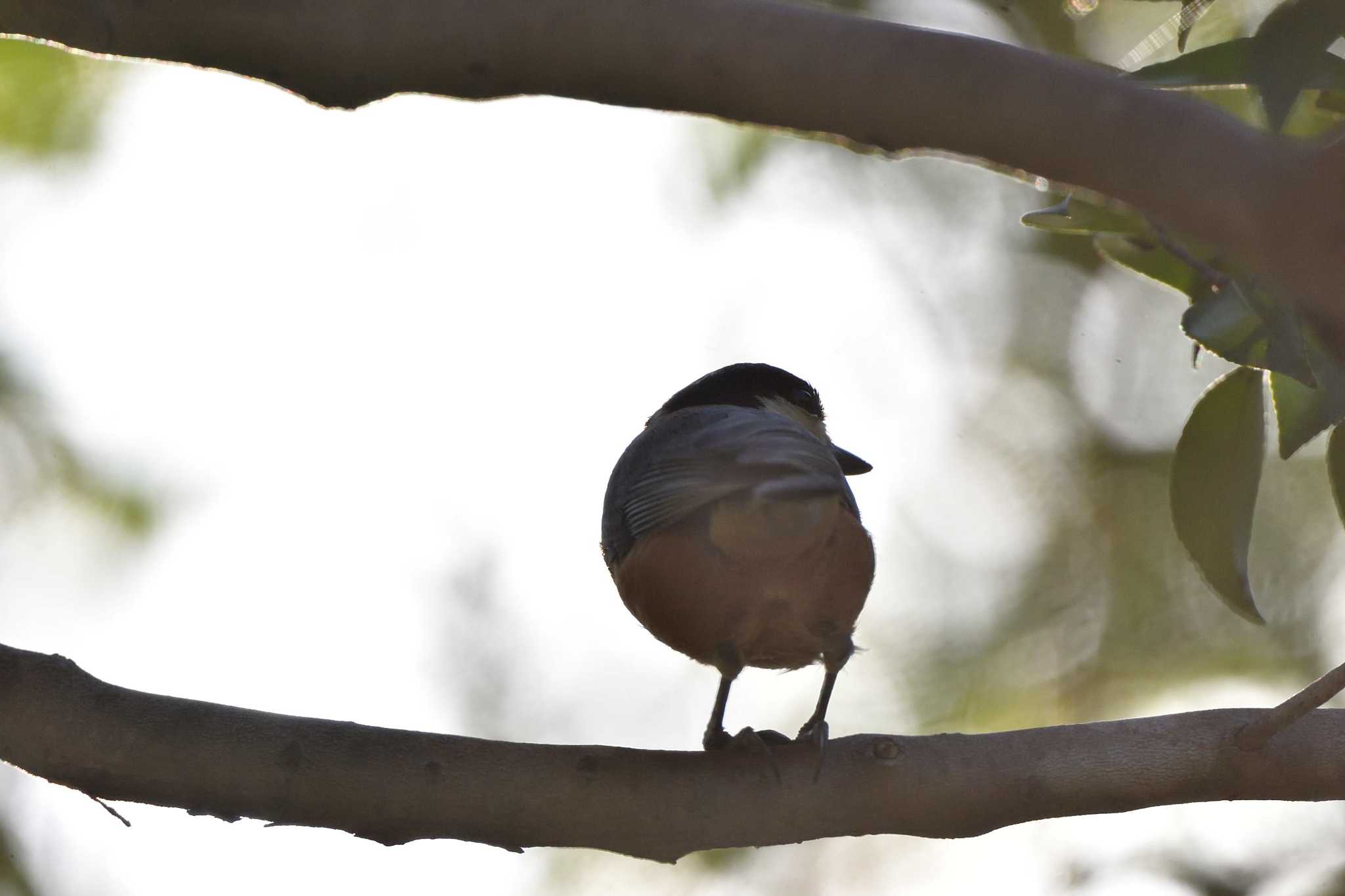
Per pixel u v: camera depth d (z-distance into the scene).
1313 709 7.38
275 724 7.51
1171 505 7.79
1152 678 13.88
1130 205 5.03
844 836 7.82
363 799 7.44
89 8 5.38
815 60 5.20
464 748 7.56
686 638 9.19
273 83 5.54
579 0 5.29
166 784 7.39
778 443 9.05
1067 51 10.43
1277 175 4.67
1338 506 7.45
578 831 7.56
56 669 7.48
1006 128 5.05
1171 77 6.25
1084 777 7.62
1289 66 6.00
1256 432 7.62
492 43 5.36
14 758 7.41
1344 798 7.64
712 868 13.60
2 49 14.95
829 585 8.87
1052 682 13.89
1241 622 13.84
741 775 7.64
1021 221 7.32
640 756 7.70
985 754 7.70
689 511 8.84
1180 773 7.62
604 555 10.58
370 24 5.36
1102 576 14.28
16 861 12.50
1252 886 12.35
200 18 5.37
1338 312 4.70
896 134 5.23
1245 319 6.66
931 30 5.16
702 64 5.28
